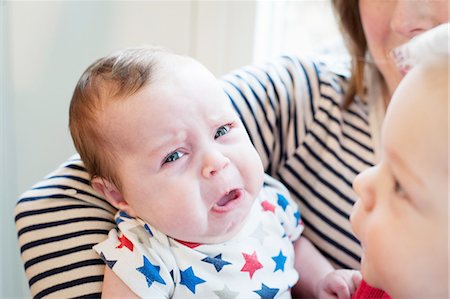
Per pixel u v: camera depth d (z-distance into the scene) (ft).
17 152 3.89
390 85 2.80
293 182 2.96
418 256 1.57
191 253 2.26
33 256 2.27
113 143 2.22
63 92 3.89
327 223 2.85
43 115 3.89
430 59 1.55
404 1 2.46
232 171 2.24
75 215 2.37
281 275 2.44
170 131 2.16
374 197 1.71
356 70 2.94
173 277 2.23
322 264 2.72
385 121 1.67
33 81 3.79
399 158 1.58
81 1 3.74
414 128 1.53
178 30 3.88
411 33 2.49
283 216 2.64
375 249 1.66
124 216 2.37
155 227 2.28
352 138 2.89
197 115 2.21
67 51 3.81
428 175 1.51
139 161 2.19
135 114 2.17
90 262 2.24
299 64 3.05
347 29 3.01
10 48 3.68
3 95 3.68
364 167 2.81
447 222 1.51
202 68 2.37
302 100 2.95
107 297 2.14
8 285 3.92
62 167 2.59
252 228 2.48
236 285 2.29
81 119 2.29
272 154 2.94
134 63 2.29
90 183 2.48
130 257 2.18
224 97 2.36
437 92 1.51
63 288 2.19
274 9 3.99
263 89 2.89
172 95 2.19
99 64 2.36
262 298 2.31
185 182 2.18
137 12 3.84
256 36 3.84
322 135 2.92
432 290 1.59
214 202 2.23
